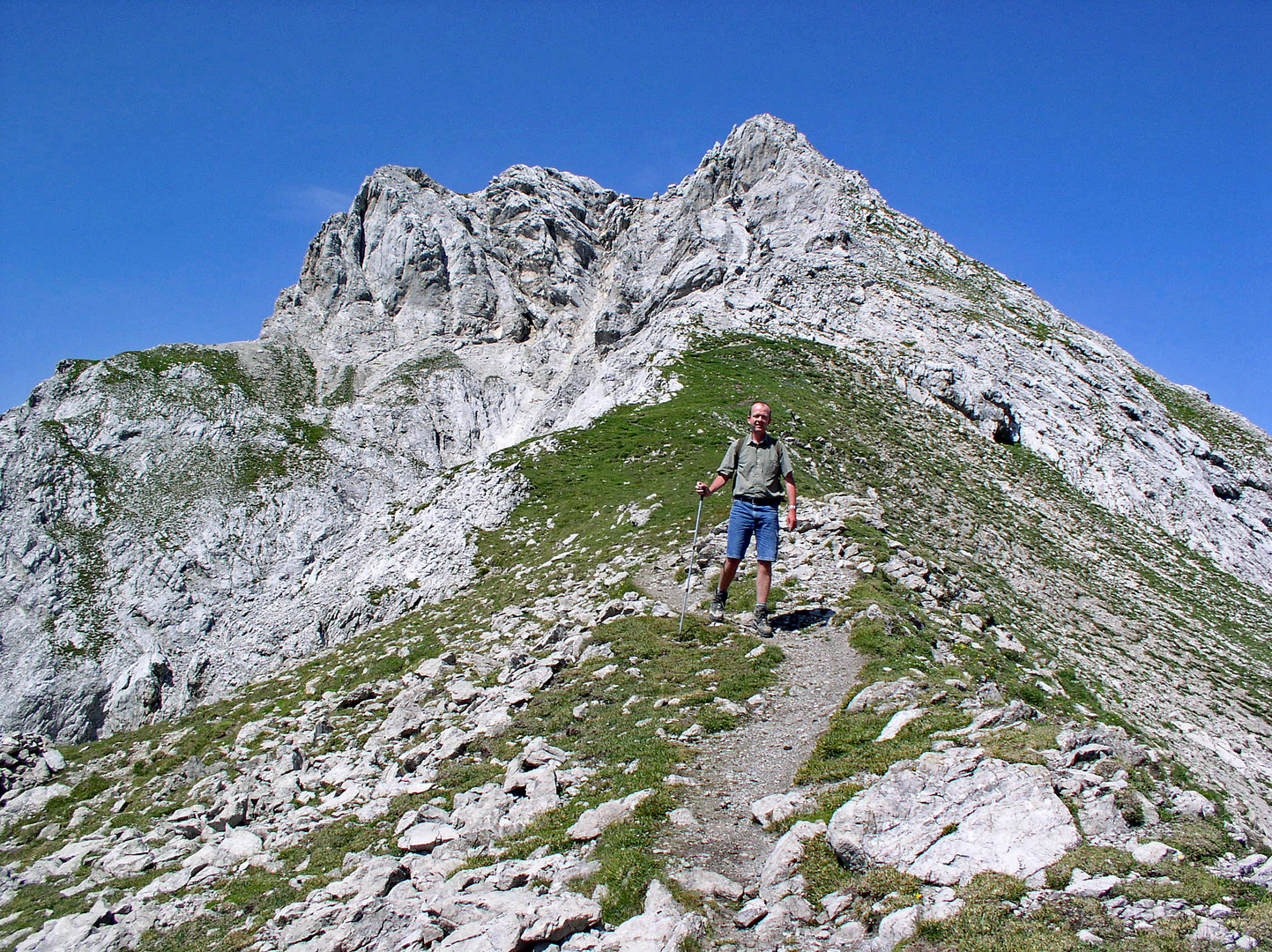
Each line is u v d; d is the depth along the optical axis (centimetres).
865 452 5309
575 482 4738
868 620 1600
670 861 776
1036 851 663
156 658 7119
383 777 1394
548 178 19275
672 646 1602
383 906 816
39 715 8138
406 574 4159
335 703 2162
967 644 1817
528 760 1148
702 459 4681
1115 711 2164
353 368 15700
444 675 1998
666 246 11975
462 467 5694
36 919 1158
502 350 16175
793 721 1159
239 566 10662
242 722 2358
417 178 19088
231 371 14775
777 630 1631
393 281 17250
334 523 11619
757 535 1595
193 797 1702
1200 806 716
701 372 6900
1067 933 571
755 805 866
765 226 11156
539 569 3266
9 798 2116
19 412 12431
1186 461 7419
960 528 4425
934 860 679
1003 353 8338
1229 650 3750
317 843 1148
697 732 1148
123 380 13525
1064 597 3838
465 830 984
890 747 918
